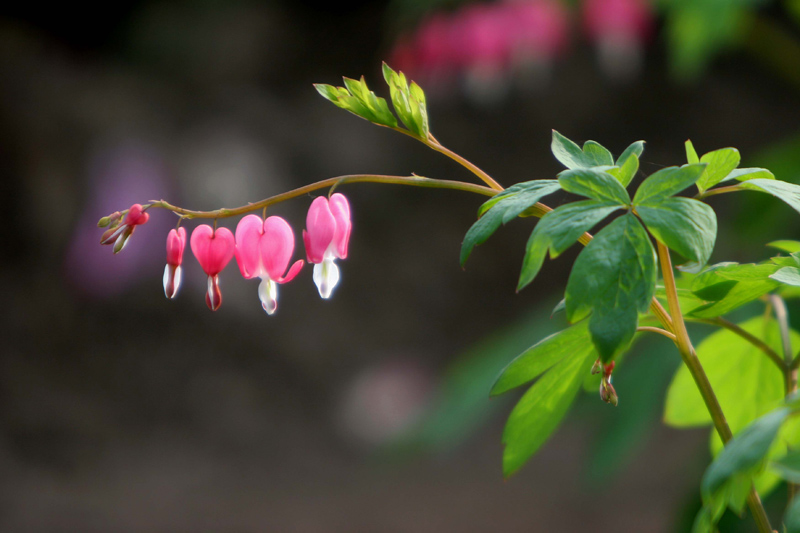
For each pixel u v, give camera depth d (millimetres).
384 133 11688
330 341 10148
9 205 9422
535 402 1288
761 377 1505
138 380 9148
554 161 11898
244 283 10070
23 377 8703
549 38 5406
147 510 7359
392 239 11156
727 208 9859
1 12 10461
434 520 7457
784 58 4504
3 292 9133
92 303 9438
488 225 1013
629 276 917
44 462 7992
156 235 9852
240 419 9102
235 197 10258
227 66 11180
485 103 11844
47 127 9758
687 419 1584
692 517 2291
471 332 10852
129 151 10031
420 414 4699
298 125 11258
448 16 5574
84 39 10891
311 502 7797
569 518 7402
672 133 12055
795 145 3643
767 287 1151
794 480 772
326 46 11938
